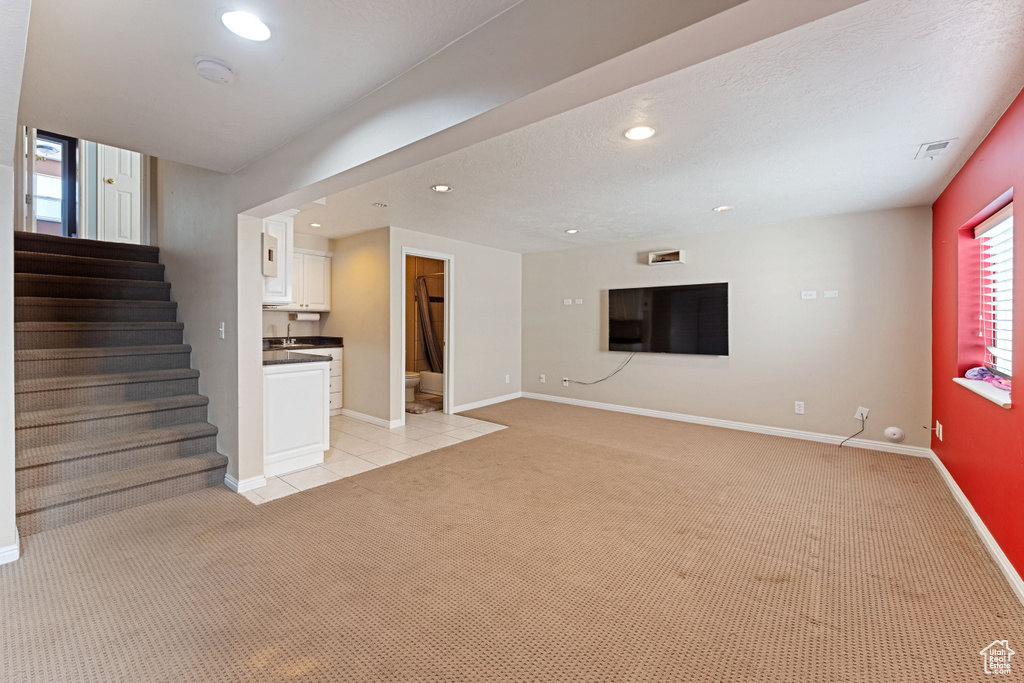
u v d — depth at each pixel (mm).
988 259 2768
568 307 6094
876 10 1403
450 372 5496
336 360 5328
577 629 1699
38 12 1389
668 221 4379
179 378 3359
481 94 1511
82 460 2680
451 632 1681
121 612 1769
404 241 4867
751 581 2014
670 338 5160
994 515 2230
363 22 1471
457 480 3258
